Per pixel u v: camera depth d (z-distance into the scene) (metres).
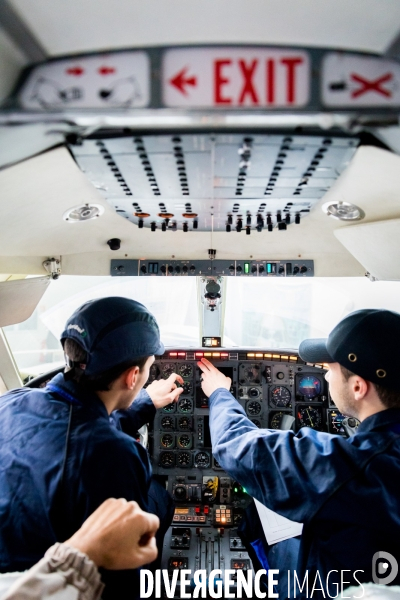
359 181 1.71
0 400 1.59
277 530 2.16
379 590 1.14
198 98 1.03
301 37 0.99
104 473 1.25
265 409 3.75
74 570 0.78
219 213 1.97
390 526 1.22
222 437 1.62
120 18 0.93
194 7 0.91
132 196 1.73
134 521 0.89
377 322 1.46
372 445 1.34
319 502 1.27
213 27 0.97
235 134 1.19
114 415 2.09
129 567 0.86
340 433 3.65
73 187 1.77
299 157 1.33
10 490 1.26
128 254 3.11
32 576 0.76
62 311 5.48
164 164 1.40
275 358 3.67
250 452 1.45
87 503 1.20
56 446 1.30
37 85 1.03
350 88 1.03
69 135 1.21
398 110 1.03
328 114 1.03
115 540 0.85
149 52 1.02
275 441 1.45
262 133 1.19
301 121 1.05
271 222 2.13
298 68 1.03
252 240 2.86
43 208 1.95
